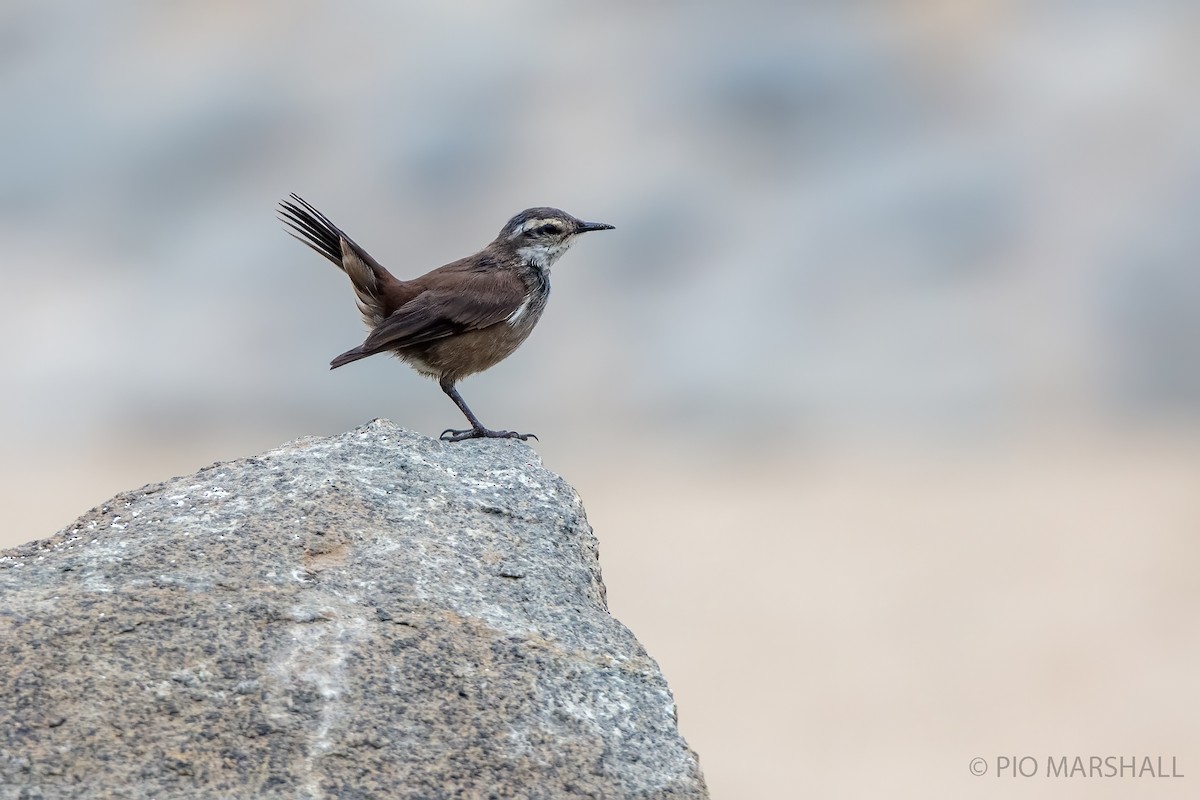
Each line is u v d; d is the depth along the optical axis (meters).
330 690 8.36
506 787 8.08
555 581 9.79
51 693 8.02
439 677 8.59
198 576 9.07
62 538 9.73
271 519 9.83
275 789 7.80
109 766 7.74
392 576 9.36
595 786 8.20
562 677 8.80
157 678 8.23
